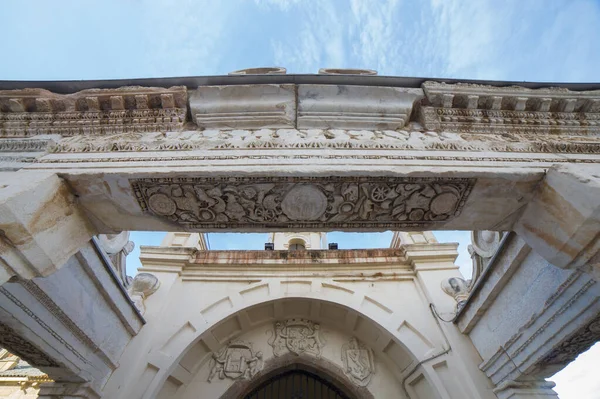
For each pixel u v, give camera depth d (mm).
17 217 1897
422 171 2359
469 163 2447
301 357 6043
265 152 2500
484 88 2971
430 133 2863
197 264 6637
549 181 2354
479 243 4645
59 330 3471
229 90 2873
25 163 2441
